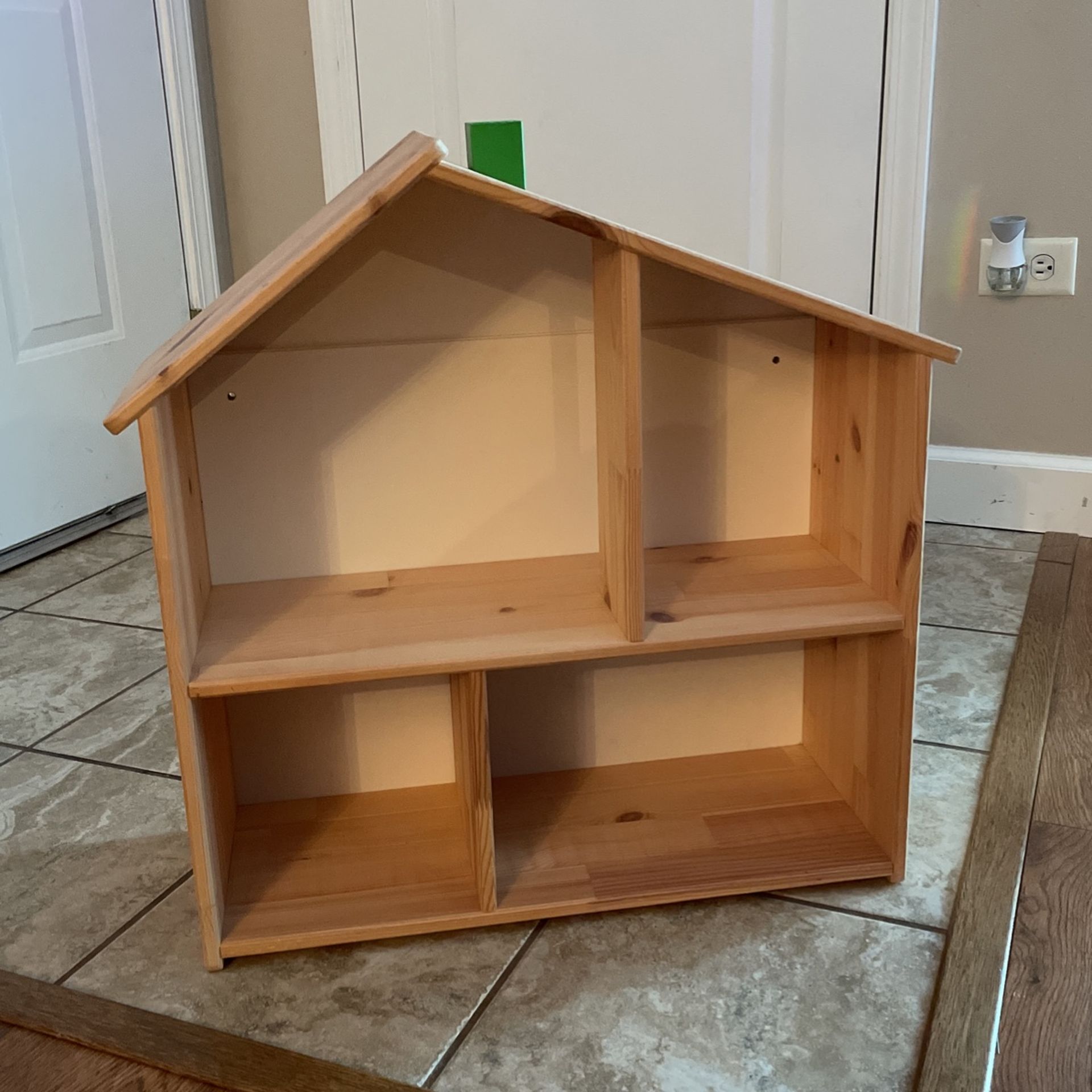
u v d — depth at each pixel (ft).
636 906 3.41
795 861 3.55
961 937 3.21
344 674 3.05
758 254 6.46
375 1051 2.90
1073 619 5.41
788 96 6.19
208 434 3.53
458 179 2.70
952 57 6.27
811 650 4.09
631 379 3.00
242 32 6.74
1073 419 6.63
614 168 6.41
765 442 3.86
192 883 3.67
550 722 4.06
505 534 3.78
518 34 6.31
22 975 3.22
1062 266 6.39
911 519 3.21
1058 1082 2.69
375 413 3.60
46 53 6.81
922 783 4.07
